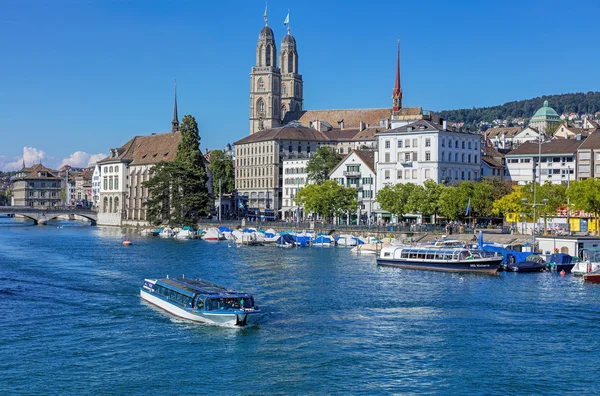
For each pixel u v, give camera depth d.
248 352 58.59
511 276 100.56
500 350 59.56
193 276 98.00
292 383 51.34
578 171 175.00
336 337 63.25
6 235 194.62
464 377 52.88
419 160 184.38
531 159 190.88
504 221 160.75
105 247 149.62
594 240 115.00
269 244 161.12
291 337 63.25
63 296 81.94
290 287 88.50
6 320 69.31
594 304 78.06
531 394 49.84
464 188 156.12
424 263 107.50
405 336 63.69
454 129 189.25
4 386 50.22
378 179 191.62
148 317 71.06
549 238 116.38
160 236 194.88
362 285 90.56
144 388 50.19
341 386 50.78
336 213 180.88
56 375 52.69
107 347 60.00
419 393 49.69
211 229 180.12
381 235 157.12
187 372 53.59
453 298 81.38
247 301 69.94
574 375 53.53
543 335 64.38
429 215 175.62
